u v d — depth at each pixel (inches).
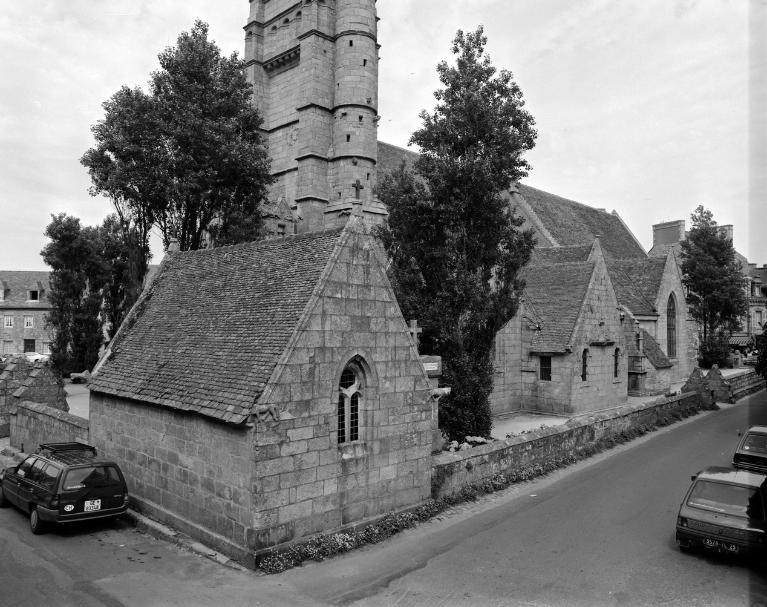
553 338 1358.3
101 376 740.0
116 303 2007.9
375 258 615.8
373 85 1684.3
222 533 533.6
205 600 442.0
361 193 1590.8
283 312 580.1
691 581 502.6
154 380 653.9
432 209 1004.6
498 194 1039.0
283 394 518.9
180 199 1418.6
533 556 553.6
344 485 573.0
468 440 923.4
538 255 1808.6
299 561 515.2
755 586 493.0
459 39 1034.7
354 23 1649.9
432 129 1014.4
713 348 2568.9
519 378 1400.1
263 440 503.2
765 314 3048.7
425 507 657.6
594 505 720.3
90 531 605.6
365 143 1643.7
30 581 475.5
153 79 1441.9
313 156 1632.6
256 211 1555.1
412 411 650.2
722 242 2539.4
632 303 1937.7
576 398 1334.9
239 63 1525.6
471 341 1021.8
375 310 610.9
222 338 630.5
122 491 618.2
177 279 828.0
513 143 1000.2
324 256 601.3
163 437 617.0
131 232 1561.3
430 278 1030.4
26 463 666.8
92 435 757.3
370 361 602.5
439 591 474.0
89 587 463.8
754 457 826.2
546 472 884.0
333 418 563.2
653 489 793.6
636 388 1718.8
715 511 554.3
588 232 2390.5
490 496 756.6
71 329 1946.4
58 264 1941.4
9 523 633.0
